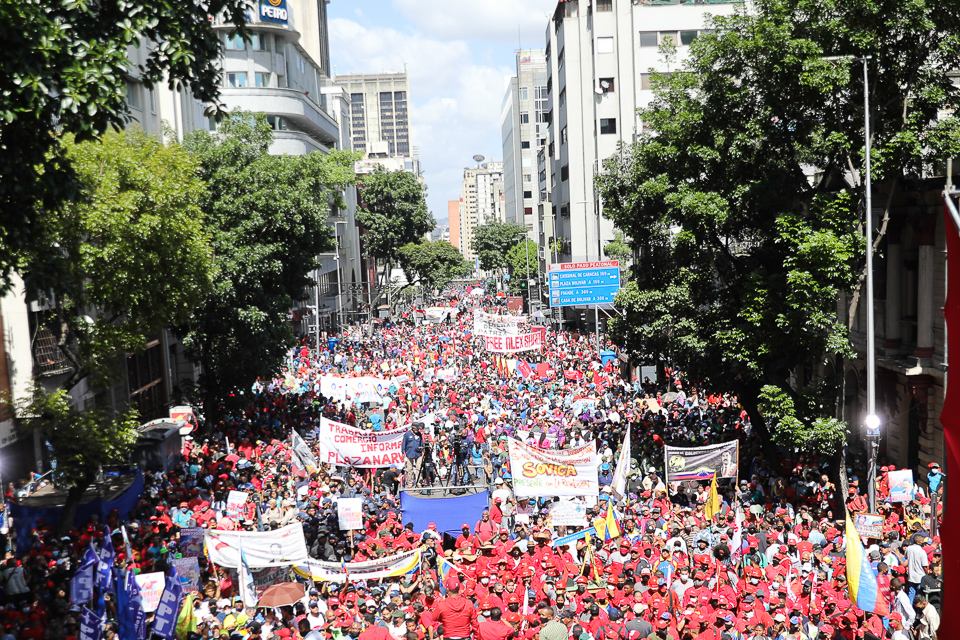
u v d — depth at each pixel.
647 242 32.25
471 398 41.00
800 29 24.42
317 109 86.94
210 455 31.81
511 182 180.62
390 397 42.62
